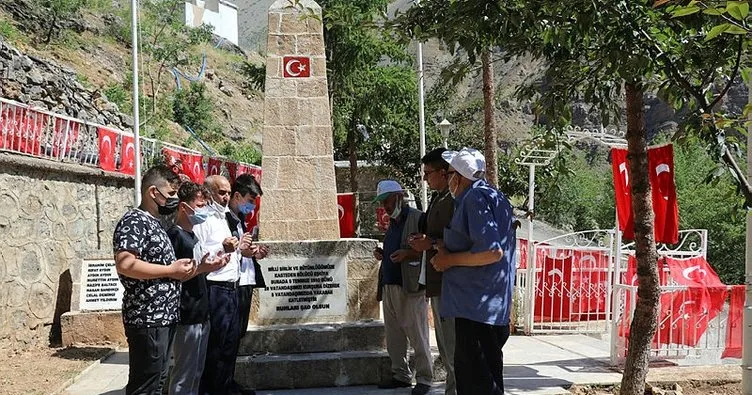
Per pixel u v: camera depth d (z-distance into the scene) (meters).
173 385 5.31
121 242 4.50
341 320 7.66
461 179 4.98
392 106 23.48
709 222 23.59
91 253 11.66
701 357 8.40
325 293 7.64
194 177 14.40
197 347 5.38
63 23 36.56
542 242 11.23
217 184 6.14
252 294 7.20
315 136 8.12
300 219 7.99
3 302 8.78
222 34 63.06
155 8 41.88
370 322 7.58
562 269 11.00
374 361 7.10
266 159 8.05
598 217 31.20
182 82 43.47
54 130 10.44
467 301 4.71
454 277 4.79
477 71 8.35
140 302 4.56
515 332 11.04
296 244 7.63
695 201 24.22
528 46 6.53
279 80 8.16
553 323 10.98
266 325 7.52
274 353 7.28
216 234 5.91
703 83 5.43
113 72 37.22
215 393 6.14
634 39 5.29
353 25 6.73
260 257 6.46
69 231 10.84
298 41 8.23
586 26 5.16
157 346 4.58
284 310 7.57
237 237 6.38
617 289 8.15
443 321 5.57
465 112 28.94
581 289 11.06
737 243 23.27
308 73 8.20
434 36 6.16
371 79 22.75
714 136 5.27
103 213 12.28
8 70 13.19
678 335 8.36
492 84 11.95
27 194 9.55
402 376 6.93
